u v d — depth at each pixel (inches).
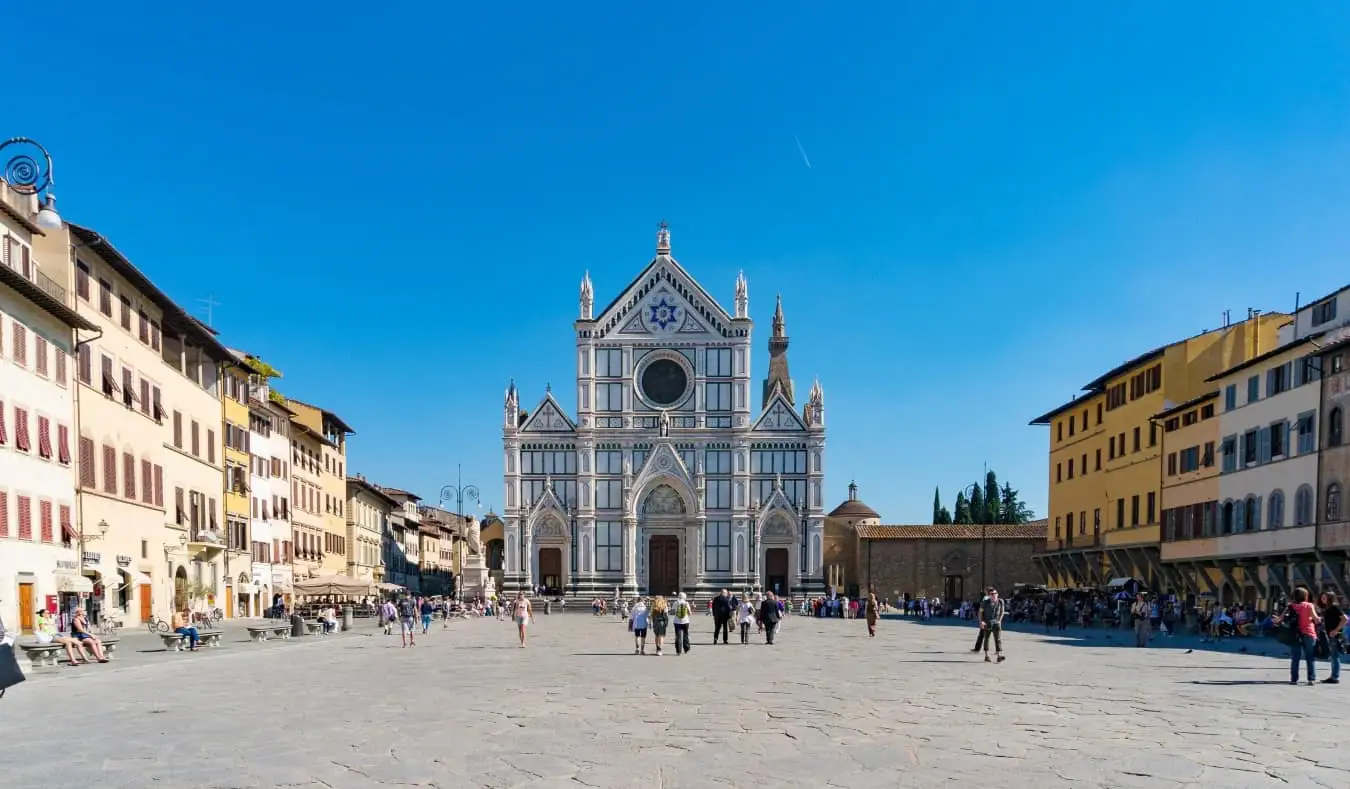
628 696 1008.2
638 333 4808.1
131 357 2258.9
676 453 4731.8
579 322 4781.0
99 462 2073.1
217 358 2851.9
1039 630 2625.5
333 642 2069.4
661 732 767.1
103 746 714.2
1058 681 1154.0
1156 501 2928.2
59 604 1877.5
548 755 673.6
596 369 4793.3
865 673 1270.9
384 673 1294.3
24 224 1828.2
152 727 802.8
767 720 828.6
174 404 2534.5
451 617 3678.6
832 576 4776.1
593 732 768.3
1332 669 1111.6
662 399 4800.7
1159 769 623.8
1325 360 2098.9
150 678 1222.9
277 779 604.4
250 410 3149.6
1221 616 2068.2
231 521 2952.8
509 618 3722.9
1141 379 3051.2
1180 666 1376.7
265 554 3287.4
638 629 1711.4
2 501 1681.8
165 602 2426.2
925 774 611.5
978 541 4547.2
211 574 2800.2
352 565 4458.7
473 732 770.8
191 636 1742.1
